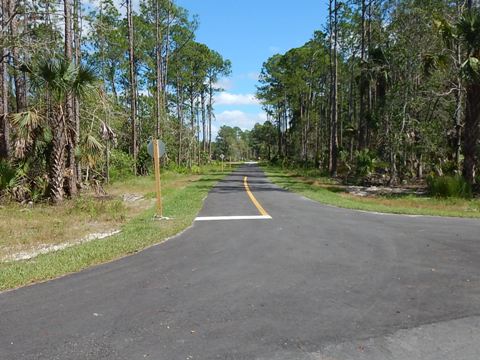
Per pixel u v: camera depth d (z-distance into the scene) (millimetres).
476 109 17844
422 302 5035
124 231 9719
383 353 3764
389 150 25609
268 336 4125
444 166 23906
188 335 4164
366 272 6309
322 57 47438
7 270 6539
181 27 42406
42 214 12727
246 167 66188
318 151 53531
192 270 6488
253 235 9211
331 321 4480
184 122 50312
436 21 19094
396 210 13203
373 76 28109
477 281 5852
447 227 10172
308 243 8352
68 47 16781
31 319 4621
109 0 28250
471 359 3656
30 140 14375
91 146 17391
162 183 25578
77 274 6387
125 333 4227
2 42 16203
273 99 65500
